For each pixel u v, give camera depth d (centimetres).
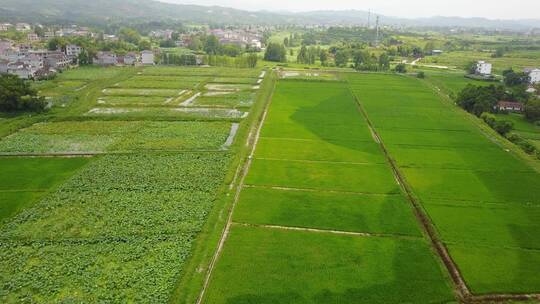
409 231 4447
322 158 6619
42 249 4009
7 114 8762
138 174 5762
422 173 6016
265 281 3597
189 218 4616
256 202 5044
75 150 6750
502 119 9300
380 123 8706
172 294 3416
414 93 12106
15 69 12706
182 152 6650
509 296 3491
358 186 5562
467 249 4109
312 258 3934
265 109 9875
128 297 3388
